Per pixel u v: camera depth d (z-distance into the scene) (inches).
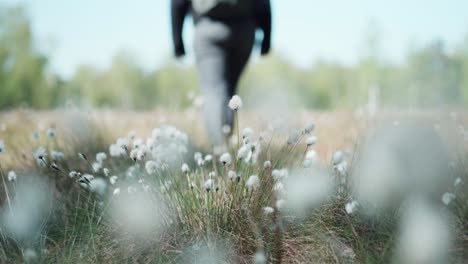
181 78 1861.5
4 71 1504.7
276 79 1752.0
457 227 101.0
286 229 101.2
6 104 1488.7
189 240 100.1
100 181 109.7
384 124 134.9
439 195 110.3
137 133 230.1
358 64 1648.6
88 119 191.0
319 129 233.1
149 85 1919.3
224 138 170.4
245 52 184.1
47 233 108.8
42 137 202.5
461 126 136.7
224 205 104.3
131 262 96.9
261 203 102.9
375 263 89.7
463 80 1344.7
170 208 104.5
